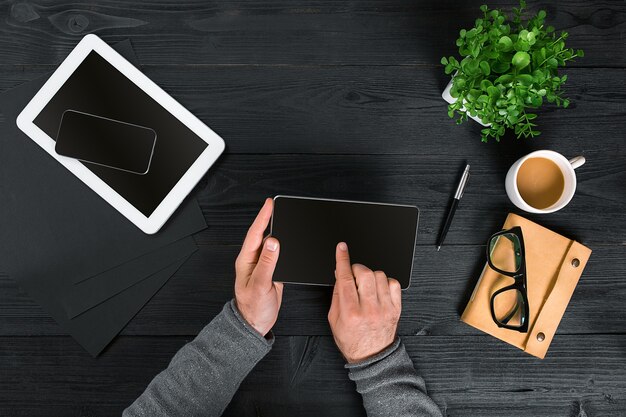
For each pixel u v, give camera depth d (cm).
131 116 80
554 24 83
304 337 82
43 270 81
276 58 83
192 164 80
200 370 70
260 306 71
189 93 83
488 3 83
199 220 82
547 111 83
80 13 82
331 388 83
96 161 80
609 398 83
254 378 82
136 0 82
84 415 82
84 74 80
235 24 83
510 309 80
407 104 83
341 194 83
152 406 69
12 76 82
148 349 82
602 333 83
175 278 82
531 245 80
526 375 83
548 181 79
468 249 83
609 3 83
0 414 81
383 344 70
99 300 81
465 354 83
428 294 83
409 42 83
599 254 83
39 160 81
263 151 83
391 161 83
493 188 83
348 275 69
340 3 83
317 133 83
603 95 83
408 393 69
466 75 68
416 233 76
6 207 81
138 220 80
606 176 83
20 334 81
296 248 75
